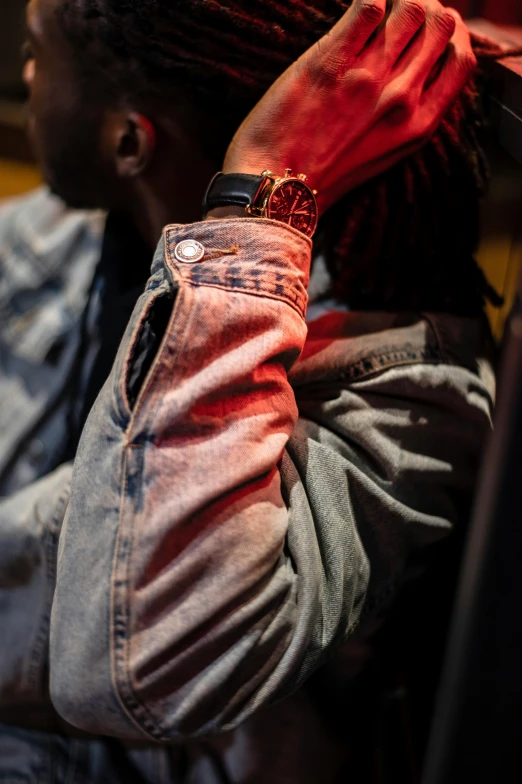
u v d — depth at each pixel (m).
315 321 0.63
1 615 0.68
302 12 0.56
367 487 0.58
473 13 0.93
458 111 0.62
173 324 0.48
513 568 0.36
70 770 0.71
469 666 0.38
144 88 0.62
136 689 0.48
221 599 0.48
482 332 0.69
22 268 1.11
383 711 0.75
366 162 0.58
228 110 0.61
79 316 1.05
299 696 0.68
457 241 0.64
